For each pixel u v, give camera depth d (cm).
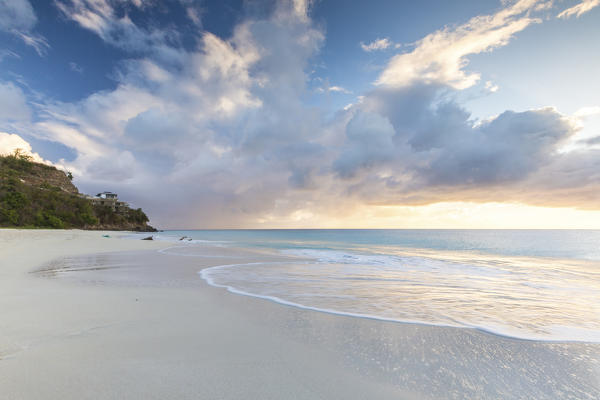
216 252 1898
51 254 1514
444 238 5147
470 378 276
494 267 1327
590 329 436
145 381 248
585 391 256
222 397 227
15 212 6281
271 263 1322
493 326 443
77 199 8781
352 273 1041
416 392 246
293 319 461
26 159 10825
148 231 11556
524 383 269
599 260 1683
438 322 459
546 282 921
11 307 477
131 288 679
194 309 503
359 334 395
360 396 236
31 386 232
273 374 271
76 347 318
